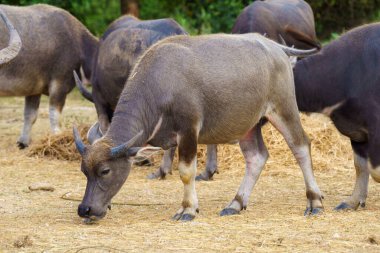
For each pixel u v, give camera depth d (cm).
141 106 1126
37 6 1928
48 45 1889
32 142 1975
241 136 1189
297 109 1220
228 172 1636
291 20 1980
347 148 1802
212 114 1145
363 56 1204
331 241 984
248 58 1170
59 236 1024
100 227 1093
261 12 1922
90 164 1078
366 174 1236
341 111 1224
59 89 1927
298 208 1250
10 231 1062
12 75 1838
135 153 1084
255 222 1109
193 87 1124
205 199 1348
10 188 1455
